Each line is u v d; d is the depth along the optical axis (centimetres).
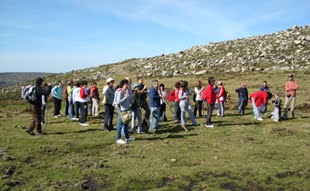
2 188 904
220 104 2083
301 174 959
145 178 966
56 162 1127
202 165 1055
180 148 1271
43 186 921
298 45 6488
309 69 4947
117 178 975
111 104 1616
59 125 1828
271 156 1138
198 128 1659
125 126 1370
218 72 5550
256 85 3981
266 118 1977
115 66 8675
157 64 7412
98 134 1555
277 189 868
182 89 1642
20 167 1073
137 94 1639
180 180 939
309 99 2803
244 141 1360
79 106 1955
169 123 1848
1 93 7144
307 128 1605
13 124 1889
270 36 7769
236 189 873
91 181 966
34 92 1488
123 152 1227
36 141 1393
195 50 8250
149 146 1307
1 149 1248
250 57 6228
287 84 1973
